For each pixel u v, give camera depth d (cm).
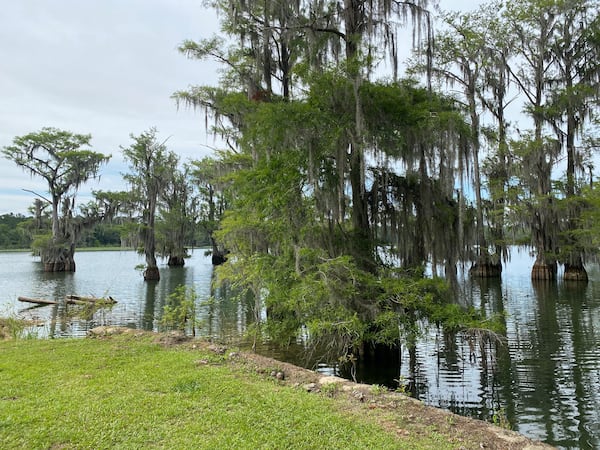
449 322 934
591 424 655
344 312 914
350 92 966
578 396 771
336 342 987
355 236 1071
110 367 659
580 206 2414
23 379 588
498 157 2739
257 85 1574
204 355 734
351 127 984
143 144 3316
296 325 1052
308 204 1049
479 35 2598
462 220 1027
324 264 949
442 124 976
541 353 1054
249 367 664
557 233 2527
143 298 2230
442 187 1023
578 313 1569
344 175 1042
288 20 1283
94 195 4050
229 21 1516
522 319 1485
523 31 2667
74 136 4116
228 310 1775
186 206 4728
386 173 1081
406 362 1012
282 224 1049
